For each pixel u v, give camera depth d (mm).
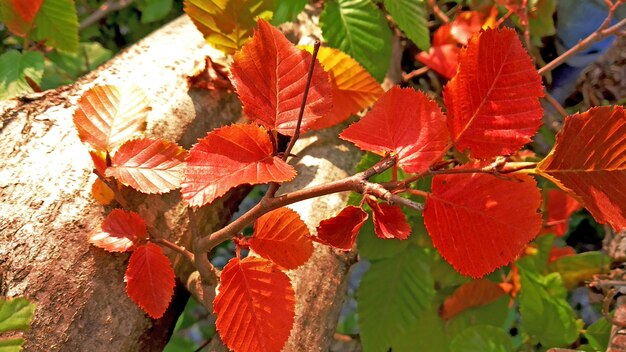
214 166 646
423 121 662
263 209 665
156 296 728
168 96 855
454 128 639
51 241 737
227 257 1390
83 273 736
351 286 1316
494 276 931
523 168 641
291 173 647
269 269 687
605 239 970
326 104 679
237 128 654
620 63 1002
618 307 877
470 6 1025
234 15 835
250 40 679
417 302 920
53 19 940
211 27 845
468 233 645
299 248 697
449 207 645
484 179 641
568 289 951
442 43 979
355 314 1271
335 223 628
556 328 901
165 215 797
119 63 880
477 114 634
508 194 638
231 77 676
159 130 829
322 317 799
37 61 944
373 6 918
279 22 904
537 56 1047
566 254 981
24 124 793
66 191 759
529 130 630
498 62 625
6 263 724
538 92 628
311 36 965
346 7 920
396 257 921
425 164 653
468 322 940
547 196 946
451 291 947
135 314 756
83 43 1160
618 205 630
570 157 626
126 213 737
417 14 920
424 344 925
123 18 1333
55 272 729
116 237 734
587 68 1031
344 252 839
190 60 891
